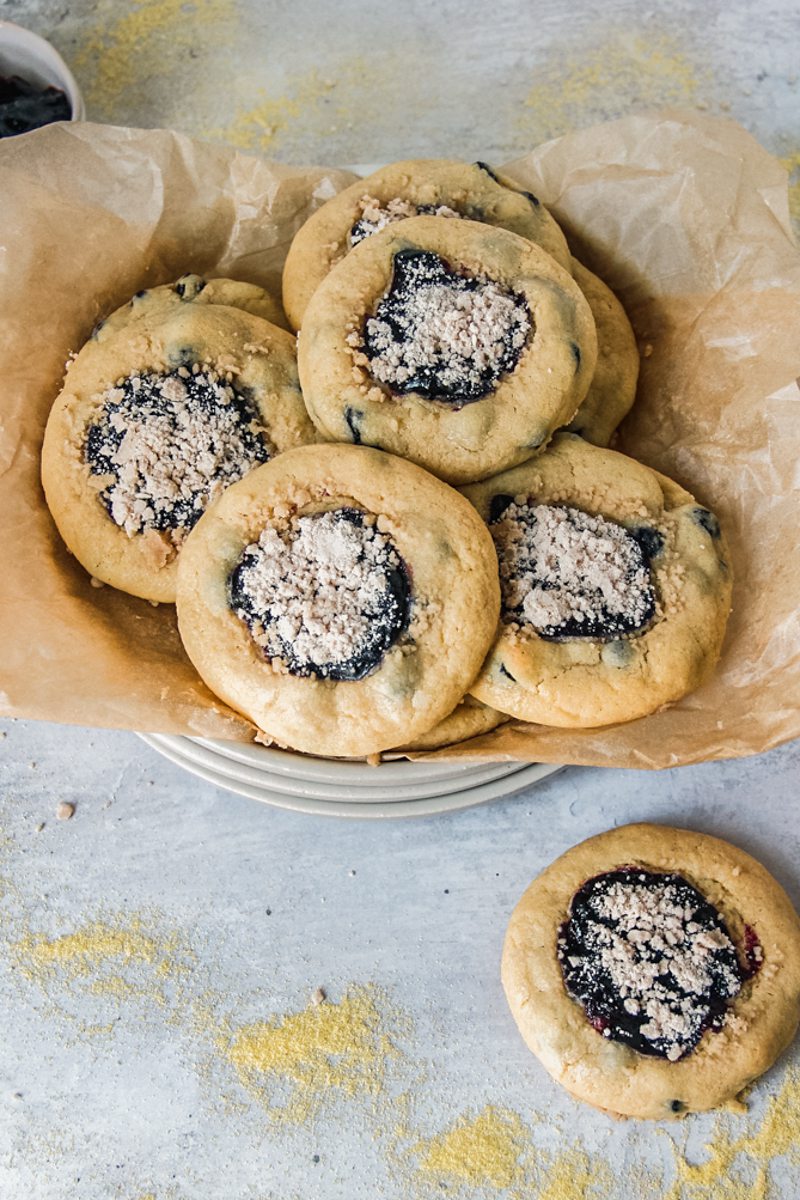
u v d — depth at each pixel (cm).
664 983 53
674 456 57
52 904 56
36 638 53
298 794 54
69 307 57
